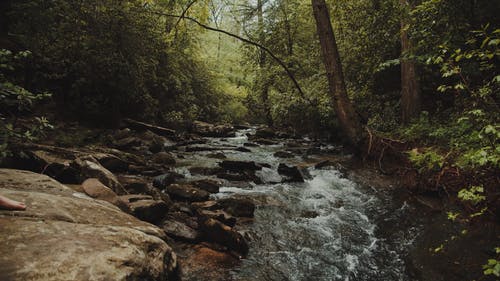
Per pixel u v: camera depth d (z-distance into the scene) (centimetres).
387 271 365
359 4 1090
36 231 219
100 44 967
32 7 764
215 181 631
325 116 1174
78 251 205
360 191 629
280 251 396
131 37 1048
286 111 1314
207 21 1273
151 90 1462
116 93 1091
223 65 2505
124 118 1191
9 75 799
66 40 905
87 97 1013
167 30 1409
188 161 838
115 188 439
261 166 782
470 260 355
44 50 862
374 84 1098
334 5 1188
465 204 445
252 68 1823
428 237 426
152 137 1089
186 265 336
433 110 902
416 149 614
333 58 816
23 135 376
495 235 376
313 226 474
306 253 397
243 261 362
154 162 772
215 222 387
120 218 299
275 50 1641
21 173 359
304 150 1052
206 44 2441
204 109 1931
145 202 408
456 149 507
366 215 521
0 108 713
